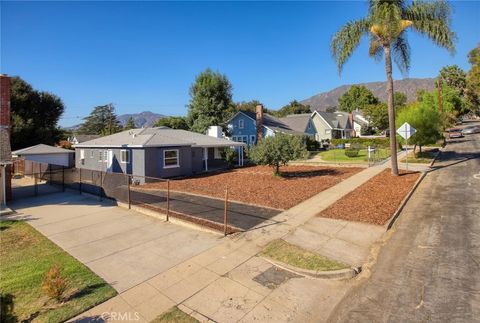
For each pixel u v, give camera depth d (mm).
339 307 5430
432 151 30422
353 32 18188
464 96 69188
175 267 7059
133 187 18578
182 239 8852
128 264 7238
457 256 7125
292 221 10195
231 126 43469
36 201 14906
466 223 9320
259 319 5117
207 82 41688
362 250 7809
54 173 20406
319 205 12148
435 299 5477
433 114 25016
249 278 6516
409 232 8914
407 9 17578
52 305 5469
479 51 41812
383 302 5508
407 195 12984
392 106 18172
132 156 21688
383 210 10875
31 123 39812
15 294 5809
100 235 9383
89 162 27000
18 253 7980
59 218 11508
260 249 7977
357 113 79688
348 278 6480
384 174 18953
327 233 9000
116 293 5914
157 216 11367
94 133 101312
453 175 17562
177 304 5578
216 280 6441
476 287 5781
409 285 6027
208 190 16328
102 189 15180
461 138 43688
